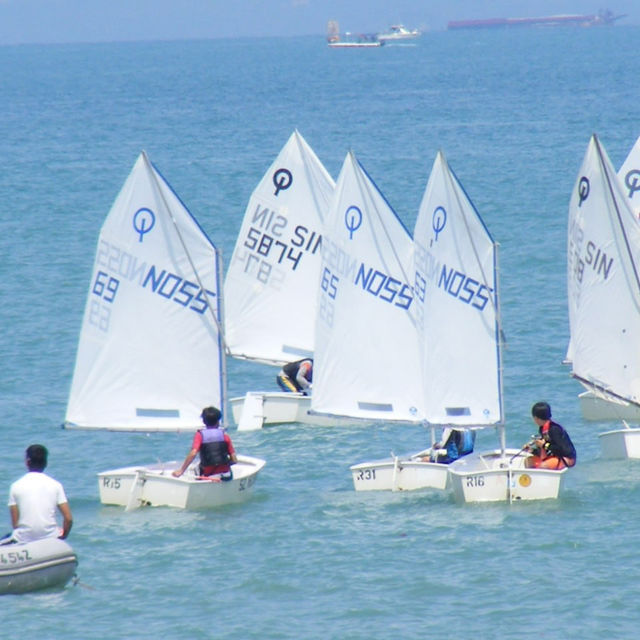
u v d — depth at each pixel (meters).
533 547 90.69
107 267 110.06
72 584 85.81
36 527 84.81
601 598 81.88
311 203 138.75
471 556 89.44
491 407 106.75
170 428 110.81
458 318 106.88
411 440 122.31
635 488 103.00
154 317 110.19
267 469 113.25
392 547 91.56
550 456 103.50
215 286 109.88
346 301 116.69
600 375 118.44
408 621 79.44
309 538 93.75
